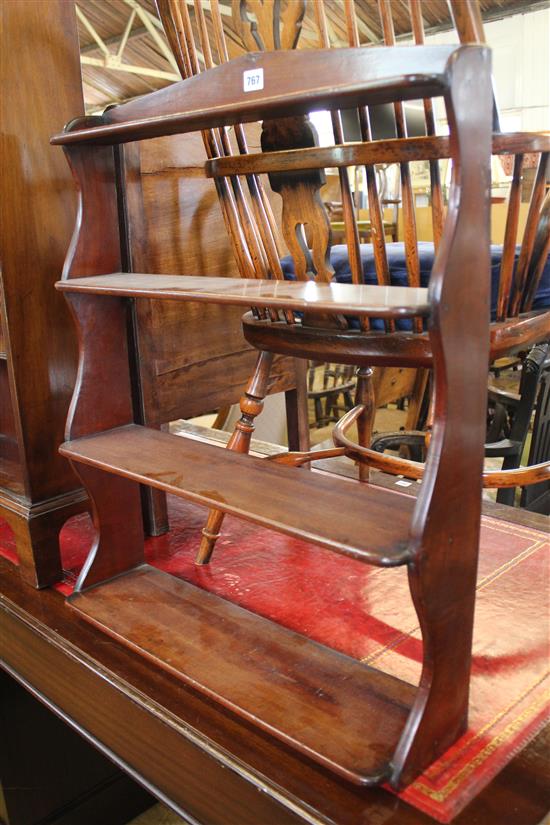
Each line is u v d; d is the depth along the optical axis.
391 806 0.92
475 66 0.80
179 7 1.22
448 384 0.85
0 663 1.56
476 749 1.00
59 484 1.57
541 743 1.02
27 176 1.47
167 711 1.12
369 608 1.40
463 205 0.82
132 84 12.95
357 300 0.89
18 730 1.63
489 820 0.89
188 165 1.73
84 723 1.33
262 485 1.13
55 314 1.54
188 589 1.45
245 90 1.09
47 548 1.54
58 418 1.56
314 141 1.18
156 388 1.73
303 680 1.14
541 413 2.41
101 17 11.29
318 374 5.46
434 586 0.90
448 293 0.83
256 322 1.35
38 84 1.47
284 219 1.23
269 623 1.31
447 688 0.97
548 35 9.42
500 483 1.48
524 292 1.22
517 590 1.44
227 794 1.03
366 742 0.99
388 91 0.82
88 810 1.79
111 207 1.46
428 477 0.87
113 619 1.34
